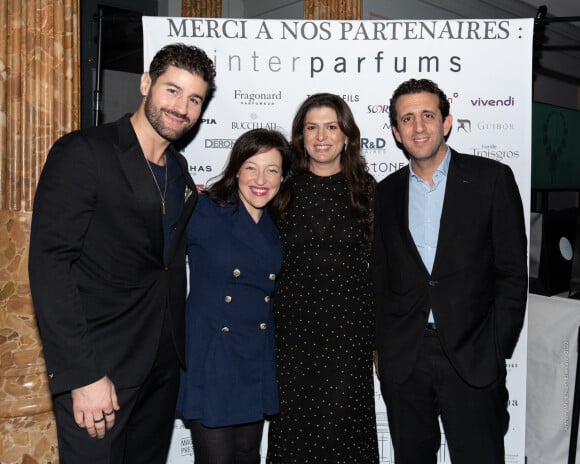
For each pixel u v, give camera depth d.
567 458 2.93
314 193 2.36
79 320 1.65
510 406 2.86
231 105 2.80
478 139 2.79
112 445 1.80
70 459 1.77
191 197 2.00
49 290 1.62
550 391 2.99
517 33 2.74
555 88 7.11
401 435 2.30
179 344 2.00
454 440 2.25
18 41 2.51
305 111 2.40
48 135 2.56
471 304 2.17
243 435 2.22
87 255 1.76
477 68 2.76
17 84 2.52
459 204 2.18
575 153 4.92
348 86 2.80
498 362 2.21
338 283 2.29
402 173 2.36
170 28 2.75
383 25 2.77
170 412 2.06
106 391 1.69
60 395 1.77
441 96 2.24
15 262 2.54
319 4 3.88
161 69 1.81
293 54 2.79
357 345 2.30
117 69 5.30
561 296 3.12
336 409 2.27
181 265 1.99
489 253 2.21
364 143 2.82
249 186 2.15
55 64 2.57
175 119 1.81
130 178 1.76
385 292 2.34
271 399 2.20
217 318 2.10
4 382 2.54
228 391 2.08
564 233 3.26
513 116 2.77
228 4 6.08
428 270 2.23
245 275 2.12
